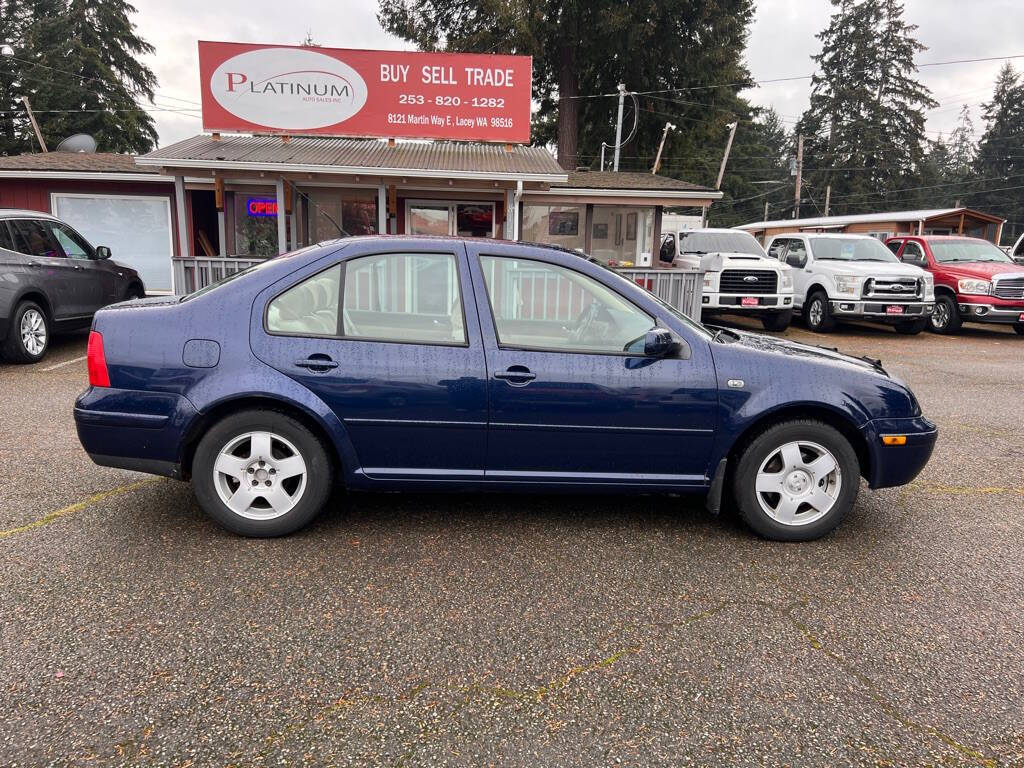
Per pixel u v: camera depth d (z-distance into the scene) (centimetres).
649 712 244
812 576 351
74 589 315
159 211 1418
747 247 1490
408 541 378
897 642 292
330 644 278
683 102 3077
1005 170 6400
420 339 369
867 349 1180
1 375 773
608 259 1628
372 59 1152
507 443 371
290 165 1070
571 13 2550
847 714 245
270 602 309
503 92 1179
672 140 3300
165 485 452
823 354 416
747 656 279
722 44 2792
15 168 1330
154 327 362
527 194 1500
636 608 314
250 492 369
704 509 440
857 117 5512
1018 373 962
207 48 1130
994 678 268
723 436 375
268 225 1424
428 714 239
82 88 3881
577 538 389
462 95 1174
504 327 375
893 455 387
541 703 247
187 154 1095
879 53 5478
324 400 359
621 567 355
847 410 379
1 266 784
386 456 371
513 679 260
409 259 374
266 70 1145
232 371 357
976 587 343
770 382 376
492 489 381
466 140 1190
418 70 1162
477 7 2628
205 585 322
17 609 296
